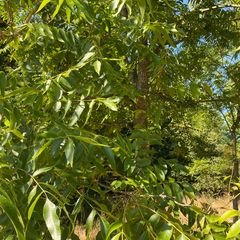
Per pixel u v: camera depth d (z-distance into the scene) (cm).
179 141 550
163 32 224
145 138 212
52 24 290
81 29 265
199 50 480
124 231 149
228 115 600
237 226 143
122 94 221
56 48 273
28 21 220
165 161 218
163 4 342
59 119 180
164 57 258
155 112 283
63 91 188
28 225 141
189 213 186
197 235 169
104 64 203
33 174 145
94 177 192
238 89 476
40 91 172
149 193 190
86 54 203
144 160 201
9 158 158
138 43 244
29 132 182
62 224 177
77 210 153
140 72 374
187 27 446
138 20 230
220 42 486
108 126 398
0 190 112
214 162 782
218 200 726
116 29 261
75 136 144
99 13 258
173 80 333
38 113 178
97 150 171
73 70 202
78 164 159
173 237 161
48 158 160
